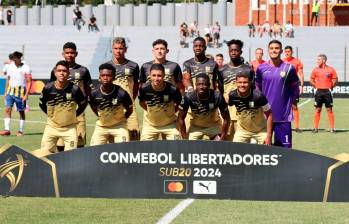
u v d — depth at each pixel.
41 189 9.13
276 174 8.84
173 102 11.04
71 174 9.07
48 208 8.64
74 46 12.16
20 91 17.16
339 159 8.76
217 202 8.98
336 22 53.25
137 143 8.96
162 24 59.94
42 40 51.06
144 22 60.22
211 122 11.34
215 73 12.48
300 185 8.81
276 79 11.44
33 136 17.14
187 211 8.50
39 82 38.94
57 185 9.10
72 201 9.02
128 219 8.11
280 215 8.29
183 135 11.16
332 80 18.69
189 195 8.98
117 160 9.00
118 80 12.26
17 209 8.57
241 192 8.89
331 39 48.97
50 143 11.32
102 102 11.07
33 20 61.44
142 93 11.05
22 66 17.27
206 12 58.44
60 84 10.99
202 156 8.91
